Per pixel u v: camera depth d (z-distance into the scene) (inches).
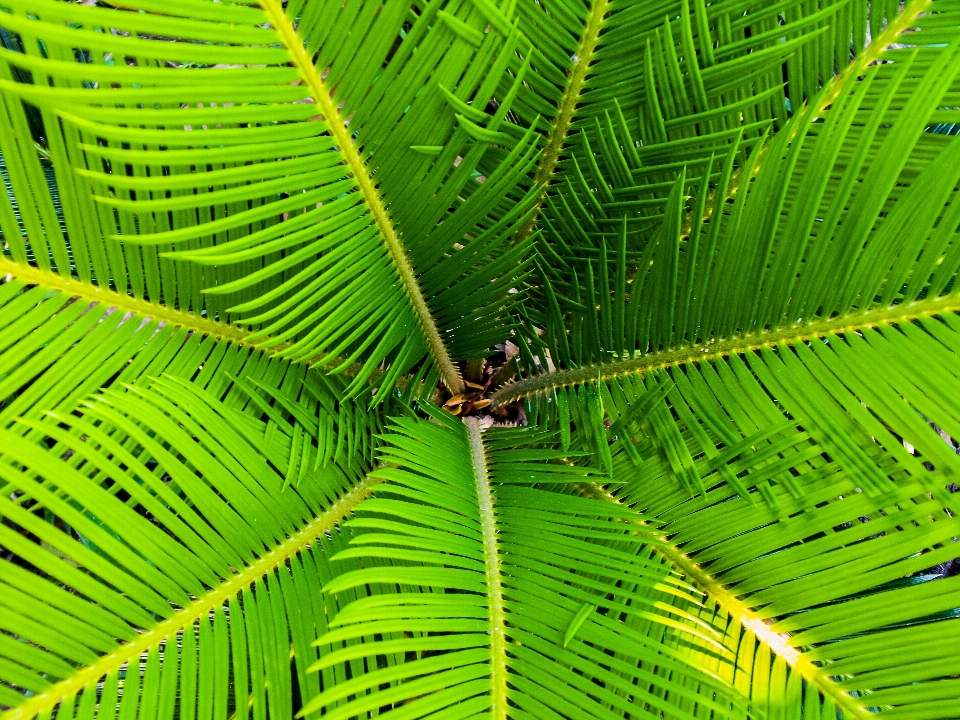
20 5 20.7
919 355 29.7
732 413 34.1
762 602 31.5
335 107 29.0
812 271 31.3
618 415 39.4
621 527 32.3
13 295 31.6
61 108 23.1
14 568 26.2
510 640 27.1
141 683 29.3
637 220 40.1
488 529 32.2
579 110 38.6
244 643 29.8
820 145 29.6
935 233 28.6
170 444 33.9
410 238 36.9
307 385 39.2
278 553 32.4
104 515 28.2
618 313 38.5
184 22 23.4
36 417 32.3
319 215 31.4
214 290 29.4
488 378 56.5
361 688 23.3
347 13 26.5
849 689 29.6
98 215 32.0
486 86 31.0
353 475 39.1
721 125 38.9
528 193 37.2
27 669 26.4
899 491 29.1
